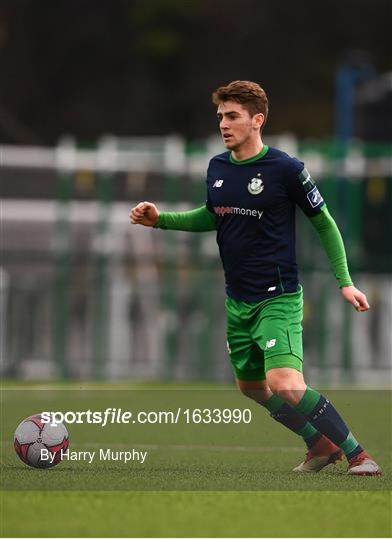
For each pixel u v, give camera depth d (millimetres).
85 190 69250
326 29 142250
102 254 67250
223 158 26859
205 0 140375
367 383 66625
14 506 21891
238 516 21172
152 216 27797
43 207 74062
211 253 67125
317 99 138500
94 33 139000
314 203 26422
